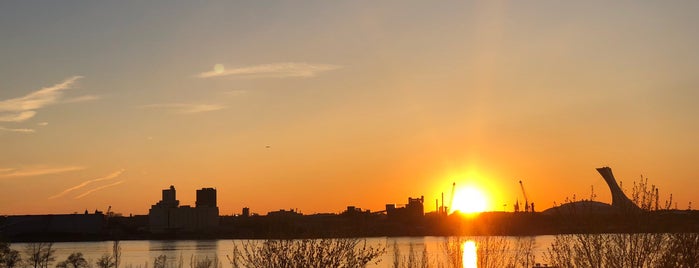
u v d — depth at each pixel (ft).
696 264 125.59
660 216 131.03
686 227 128.36
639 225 130.21
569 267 134.51
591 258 131.44
